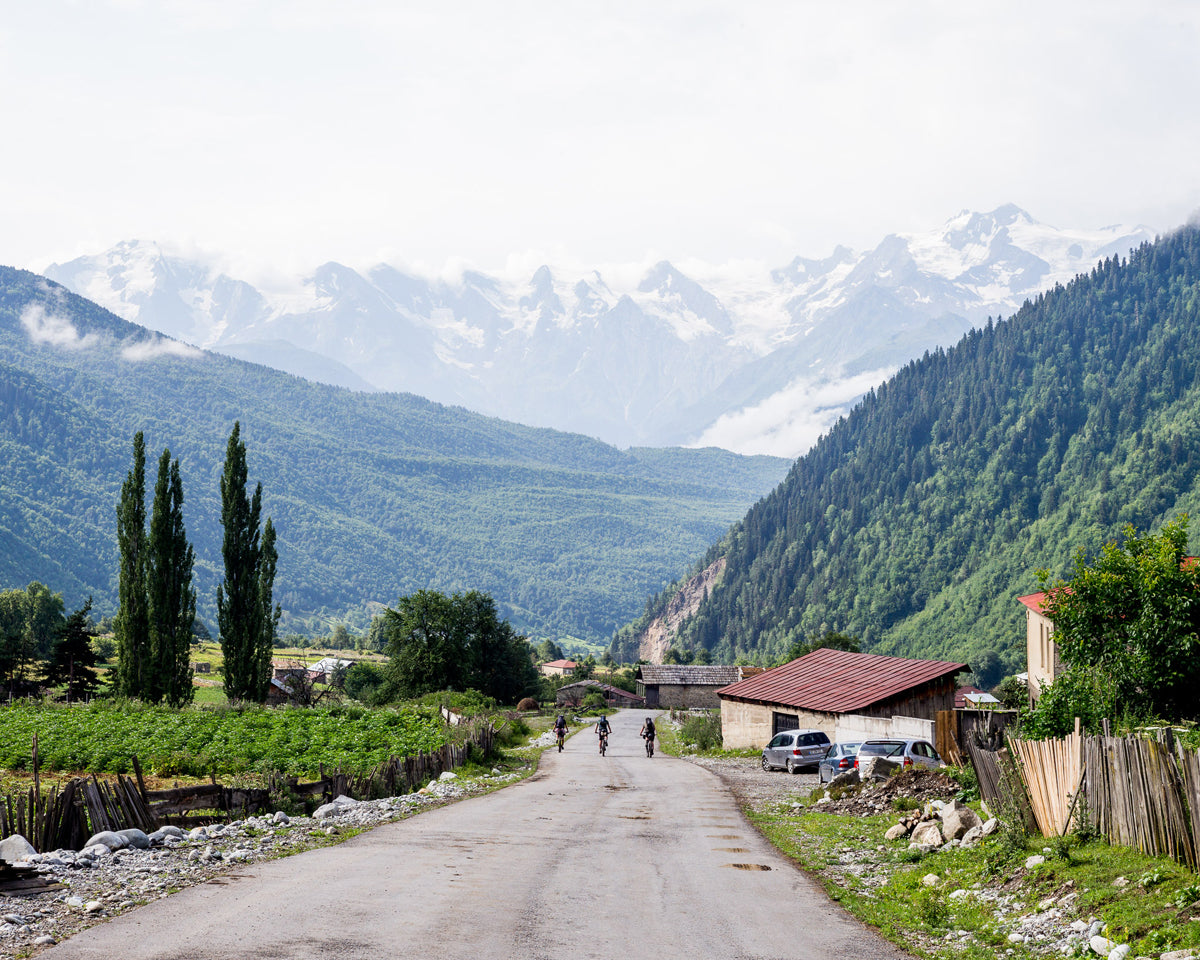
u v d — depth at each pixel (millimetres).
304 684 91188
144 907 11766
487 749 43406
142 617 52438
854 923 12742
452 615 112562
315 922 11242
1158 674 22328
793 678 57406
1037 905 12625
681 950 10930
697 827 22438
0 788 24328
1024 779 16859
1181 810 11961
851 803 25359
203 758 31688
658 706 155750
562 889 14055
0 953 9727
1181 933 10039
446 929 11219
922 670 52062
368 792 25453
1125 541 24906
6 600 130625
